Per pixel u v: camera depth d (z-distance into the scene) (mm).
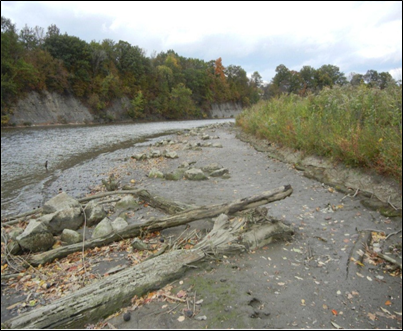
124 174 11352
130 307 3443
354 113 10297
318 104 13500
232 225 5062
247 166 11547
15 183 10562
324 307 3457
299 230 5637
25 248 5082
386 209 6344
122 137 27578
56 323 3174
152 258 4348
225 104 114125
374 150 7711
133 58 78000
